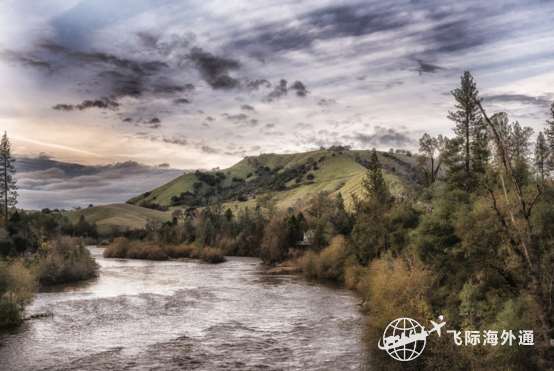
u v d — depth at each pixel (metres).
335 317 37.56
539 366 21.52
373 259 59.00
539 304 22.20
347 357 25.94
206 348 27.89
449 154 61.00
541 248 27.73
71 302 44.28
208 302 45.72
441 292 32.34
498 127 54.00
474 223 33.81
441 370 22.11
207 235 143.75
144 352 26.92
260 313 39.62
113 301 45.34
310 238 98.12
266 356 26.17
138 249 127.56
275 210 142.12
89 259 74.31
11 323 33.62
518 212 30.30
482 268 33.53
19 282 41.03
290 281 66.94
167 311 40.44
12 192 102.88
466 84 59.62
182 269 89.00
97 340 29.72
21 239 83.44
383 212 65.50
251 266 98.81
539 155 64.25
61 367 23.89
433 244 37.53
